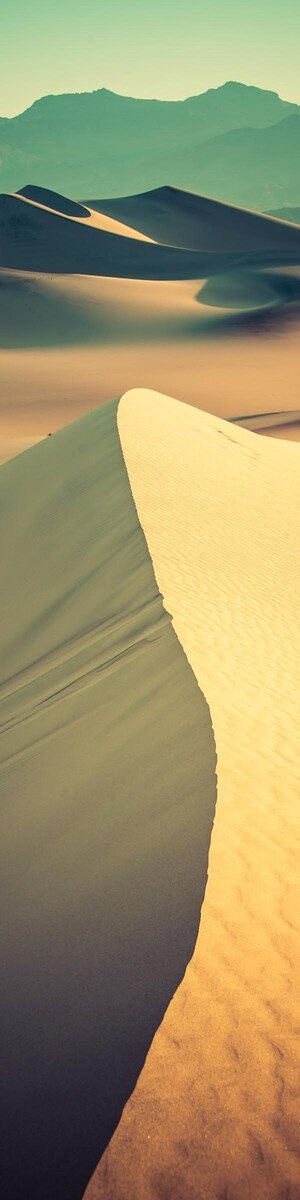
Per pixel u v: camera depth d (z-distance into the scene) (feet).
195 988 17.80
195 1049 16.67
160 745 29.40
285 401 231.09
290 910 20.26
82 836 26.17
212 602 46.52
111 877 23.03
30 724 38.81
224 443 94.38
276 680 36.42
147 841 23.84
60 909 22.93
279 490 81.71
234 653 38.50
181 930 19.51
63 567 59.36
